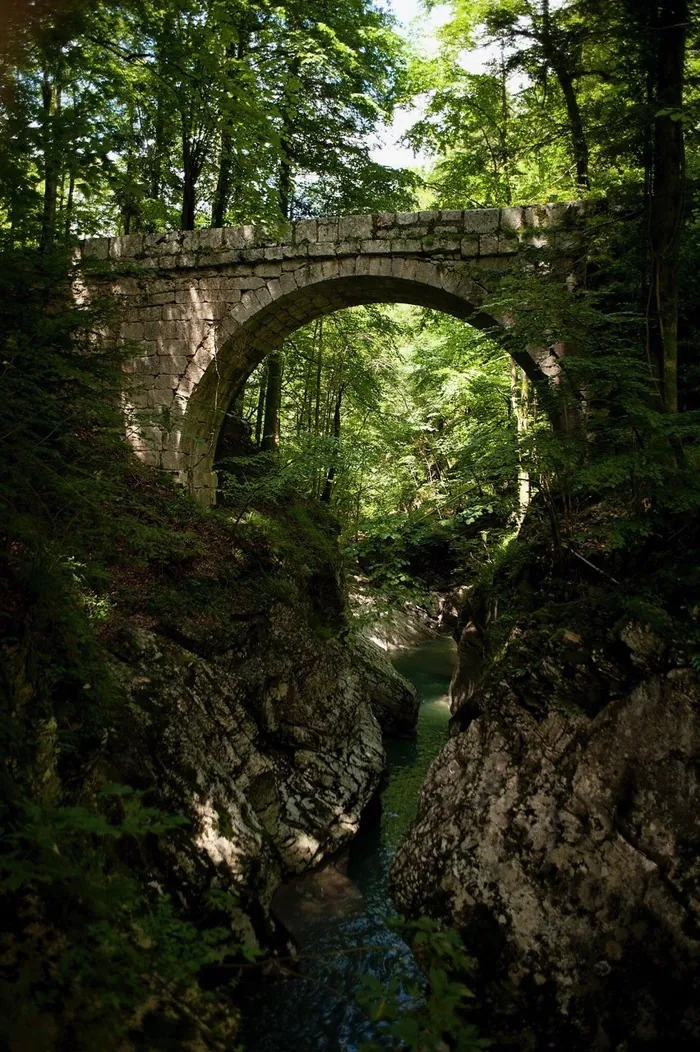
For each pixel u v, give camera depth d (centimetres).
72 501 399
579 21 743
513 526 1052
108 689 448
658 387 646
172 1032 244
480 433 680
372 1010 231
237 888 523
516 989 463
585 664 551
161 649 630
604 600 581
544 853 500
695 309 753
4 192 356
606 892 476
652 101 635
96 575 467
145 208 961
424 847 555
